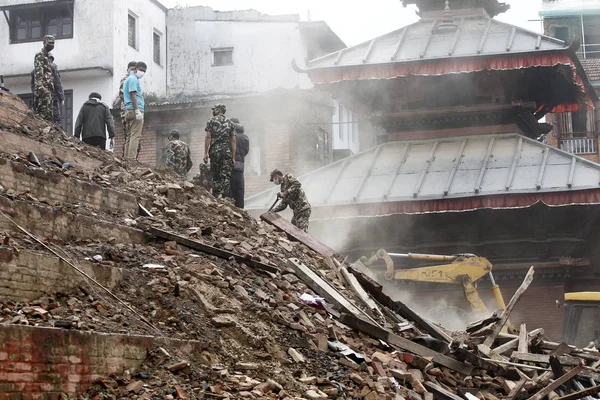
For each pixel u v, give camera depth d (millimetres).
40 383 10367
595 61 54531
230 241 16984
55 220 14133
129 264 14242
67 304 12344
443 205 33156
